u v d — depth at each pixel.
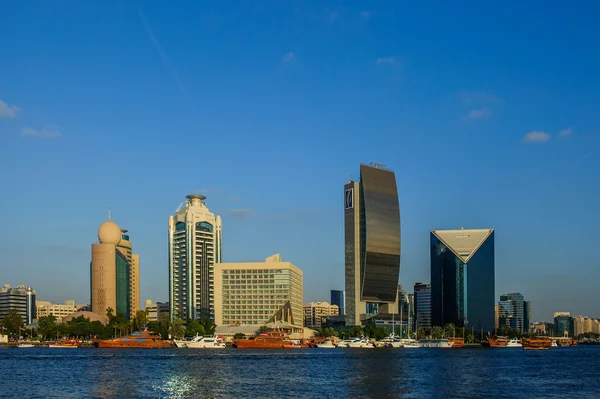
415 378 184.88
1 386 165.62
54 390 157.50
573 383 175.75
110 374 195.25
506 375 197.88
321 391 154.50
